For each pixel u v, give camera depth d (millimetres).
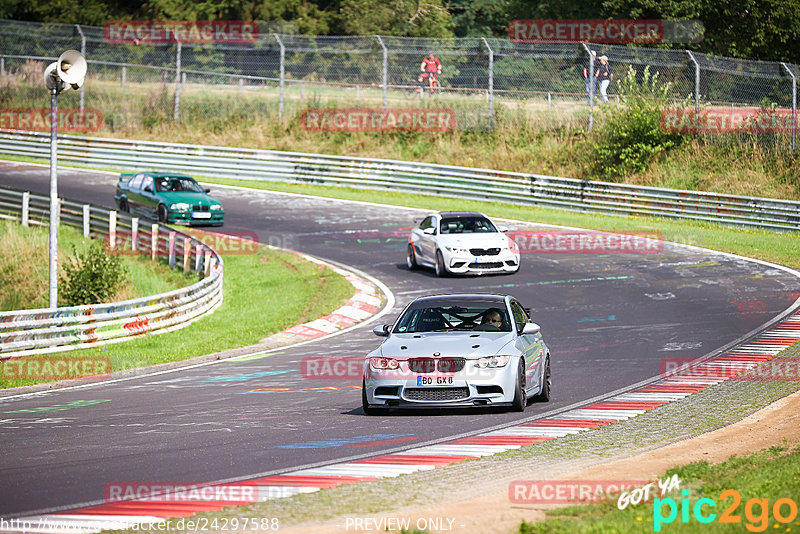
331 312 67312
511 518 20203
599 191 107438
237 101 150250
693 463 25406
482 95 138000
